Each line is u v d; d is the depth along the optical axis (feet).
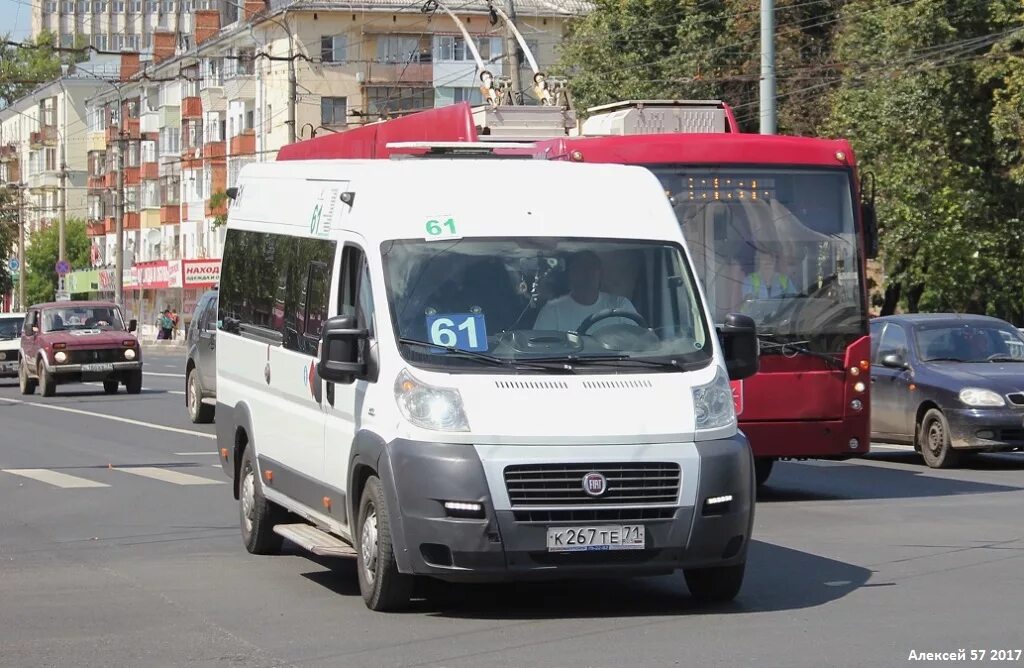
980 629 31.22
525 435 31.83
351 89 261.24
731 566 34.06
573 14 260.62
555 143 55.62
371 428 33.73
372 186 36.76
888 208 133.08
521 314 34.42
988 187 140.15
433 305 34.32
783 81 166.40
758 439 55.21
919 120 135.95
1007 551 42.47
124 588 38.63
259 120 277.85
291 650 30.35
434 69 264.31
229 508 56.39
